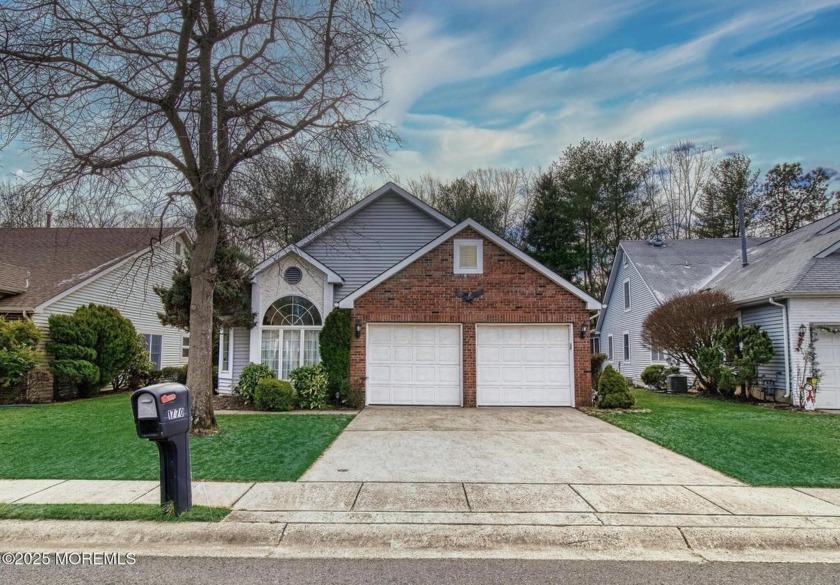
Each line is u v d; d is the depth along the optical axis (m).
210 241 9.03
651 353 21.95
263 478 6.35
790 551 4.55
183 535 4.71
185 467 5.16
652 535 4.68
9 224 9.98
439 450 8.00
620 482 6.25
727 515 5.12
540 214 34.22
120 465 6.96
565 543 4.62
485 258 13.35
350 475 6.54
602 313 29.62
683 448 8.09
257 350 14.21
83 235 20.94
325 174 9.99
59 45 8.09
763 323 15.55
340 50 9.07
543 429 9.85
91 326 15.53
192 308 9.06
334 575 3.99
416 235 16.61
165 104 8.44
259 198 9.35
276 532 4.73
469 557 4.38
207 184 8.57
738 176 35.12
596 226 34.97
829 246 14.97
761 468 6.90
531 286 13.27
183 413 5.08
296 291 14.49
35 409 12.30
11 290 15.43
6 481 6.26
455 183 36.34
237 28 8.80
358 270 16.39
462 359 13.14
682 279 21.62
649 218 35.50
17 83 7.98
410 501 5.52
